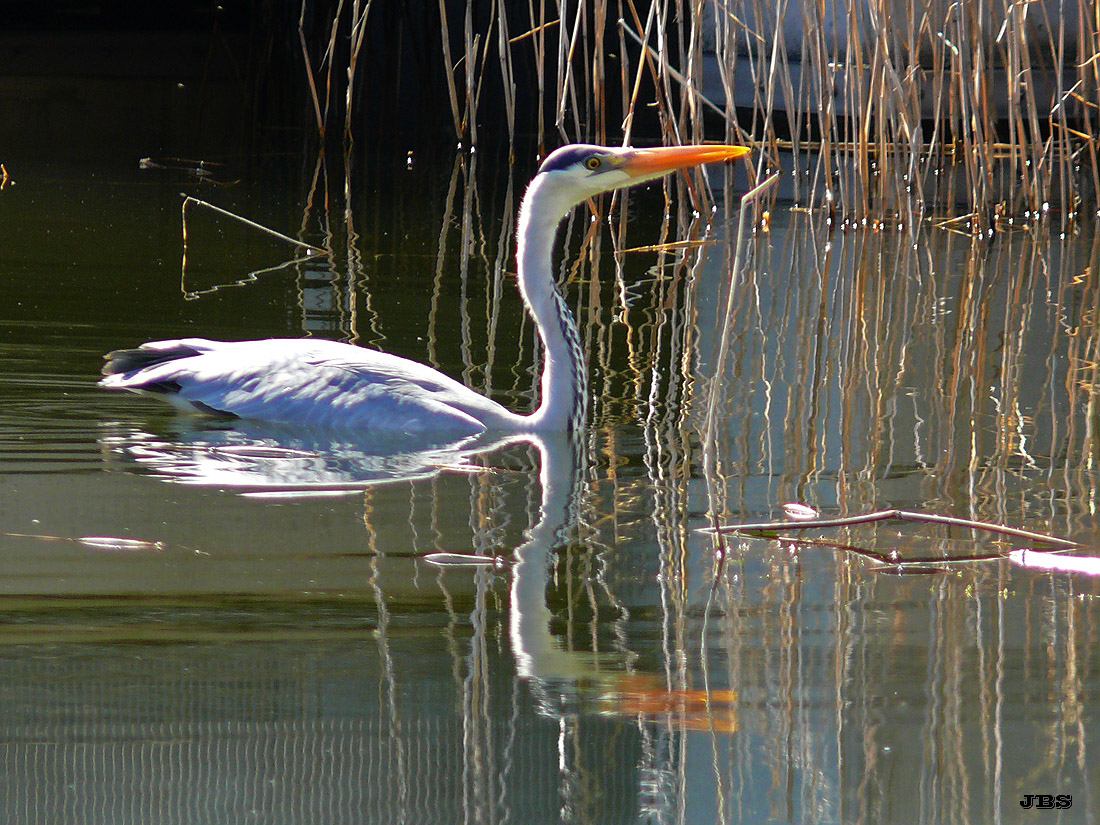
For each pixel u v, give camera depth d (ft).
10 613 24.79
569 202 37.06
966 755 21.18
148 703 22.24
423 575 27.30
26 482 31.40
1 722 21.53
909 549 29.17
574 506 31.35
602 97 61.72
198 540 28.48
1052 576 27.66
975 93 66.18
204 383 37.06
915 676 23.59
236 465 33.35
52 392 38.22
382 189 74.02
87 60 103.24
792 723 22.29
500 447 35.68
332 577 26.99
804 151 86.17
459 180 77.51
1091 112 82.94
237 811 20.17
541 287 36.88
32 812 19.99
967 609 26.11
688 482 33.17
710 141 87.35
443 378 37.50
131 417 36.52
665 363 44.14
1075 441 36.32
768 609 26.11
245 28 115.03
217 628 24.64
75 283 50.44
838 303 52.90
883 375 43.01
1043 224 69.92
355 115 94.38
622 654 24.29
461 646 24.41
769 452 35.47
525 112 96.12
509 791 20.57
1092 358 45.16
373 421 35.68
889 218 70.08
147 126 86.58
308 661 23.65
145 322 45.60
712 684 23.26
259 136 87.04
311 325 46.42
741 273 57.82
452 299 51.26
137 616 24.93
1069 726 22.15
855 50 65.57
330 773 21.12
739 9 64.64
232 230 61.98
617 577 27.43
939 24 74.49
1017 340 47.60
